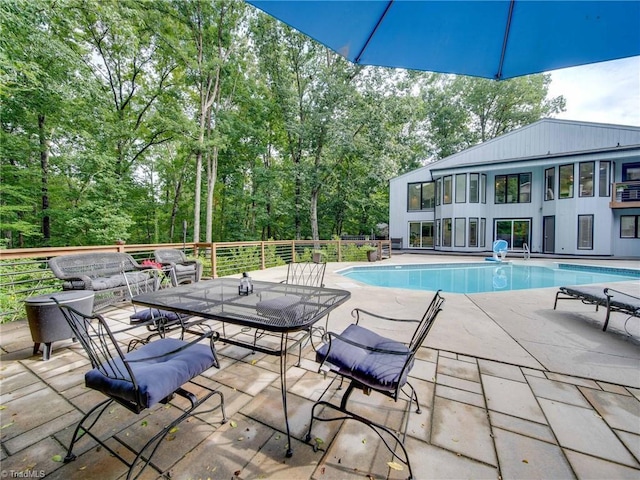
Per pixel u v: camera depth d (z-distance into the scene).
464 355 2.54
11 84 7.13
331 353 1.65
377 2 1.32
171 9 10.58
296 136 14.59
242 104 14.46
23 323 3.46
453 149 20.95
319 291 2.55
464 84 20.36
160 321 2.52
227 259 7.25
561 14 1.32
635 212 11.09
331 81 12.03
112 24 8.73
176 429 1.61
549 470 1.34
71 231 10.04
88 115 8.83
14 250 3.46
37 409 1.80
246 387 2.04
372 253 10.60
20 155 8.47
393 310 3.93
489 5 1.33
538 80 18.81
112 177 10.34
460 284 7.47
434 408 1.80
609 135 11.50
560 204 11.91
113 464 1.39
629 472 1.32
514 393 1.96
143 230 15.79
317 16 1.37
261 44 12.73
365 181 14.18
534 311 3.92
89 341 1.65
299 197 15.15
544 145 12.78
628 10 1.24
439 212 14.60
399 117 12.55
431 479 1.29
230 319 1.74
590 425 1.64
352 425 1.65
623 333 3.07
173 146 14.95
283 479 1.30
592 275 8.41
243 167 15.98
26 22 6.34
